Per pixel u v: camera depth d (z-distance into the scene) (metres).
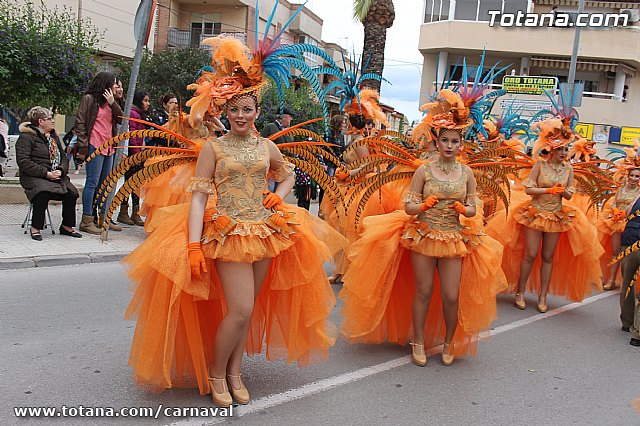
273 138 4.12
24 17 13.41
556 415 4.18
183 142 4.08
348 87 7.02
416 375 4.71
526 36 28.80
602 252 7.31
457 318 4.98
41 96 13.32
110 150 8.55
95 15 21.73
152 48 24.66
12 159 15.83
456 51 29.89
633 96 31.48
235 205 3.73
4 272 6.60
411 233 4.83
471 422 3.96
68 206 8.13
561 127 6.88
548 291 7.65
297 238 3.97
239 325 3.70
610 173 8.97
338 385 4.36
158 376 3.65
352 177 6.33
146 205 7.42
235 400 3.91
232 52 3.69
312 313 4.07
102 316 5.48
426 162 4.96
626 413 4.30
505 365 5.14
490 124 8.23
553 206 6.96
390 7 16.08
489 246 5.02
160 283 3.64
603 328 6.66
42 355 4.46
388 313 5.26
